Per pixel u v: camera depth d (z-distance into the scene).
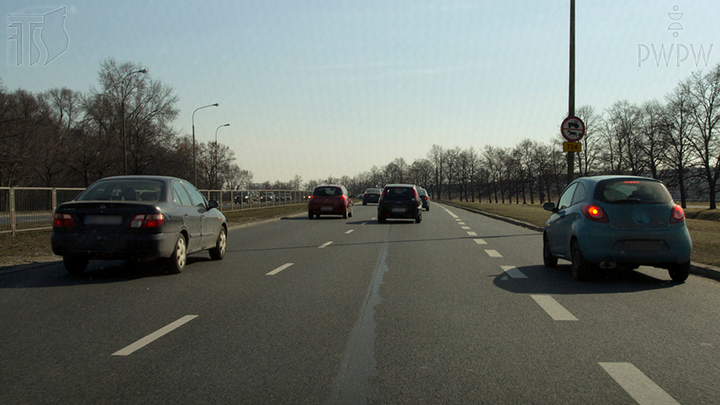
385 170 149.88
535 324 5.48
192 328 5.36
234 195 36.50
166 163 53.53
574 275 8.16
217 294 7.16
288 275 8.79
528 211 32.91
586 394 3.60
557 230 8.98
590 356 4.41
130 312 6.08
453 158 121.31
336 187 27.92
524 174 88.00
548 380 3.86
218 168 79.25
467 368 4.14
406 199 22.91
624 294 7.05
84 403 3.45
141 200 8.91
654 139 47.03
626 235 7.56
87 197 8.98
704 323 5.49
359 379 3.90
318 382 3.85
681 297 6.84
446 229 19.19
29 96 48.75
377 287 7.65
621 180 8.03
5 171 41.06
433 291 7.32
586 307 6.27
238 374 4.01
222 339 4.96
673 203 7.81
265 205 44.16
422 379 3.90
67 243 8.23
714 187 45.31
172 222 8.77
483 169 103.94
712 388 3.69
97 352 4.56
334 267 9.70
